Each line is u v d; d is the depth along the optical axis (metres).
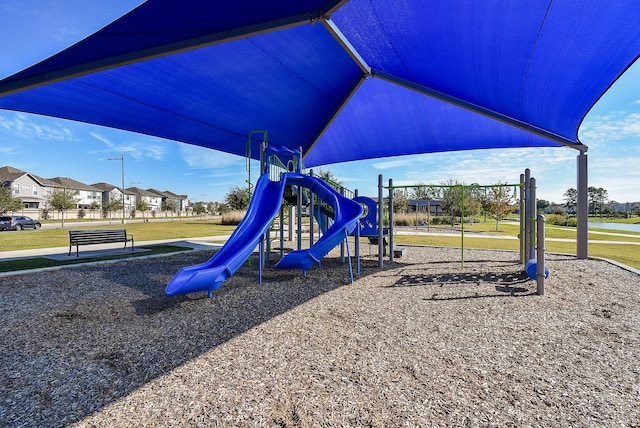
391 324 3.78
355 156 12.63
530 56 4.72
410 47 5.30
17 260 8.32
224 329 3.64
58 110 6.07
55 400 2.29
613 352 3.04
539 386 2.45
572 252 9.74
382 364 2.80
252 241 5.36
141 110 6.88
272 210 6.25
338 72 6.59
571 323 3.80
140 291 5.31
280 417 2.08
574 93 5.61
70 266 7.36
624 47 4.16
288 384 2.48
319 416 2.09
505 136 9.37
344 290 5.38
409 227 24.91
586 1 3.43
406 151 11.74
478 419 2.06
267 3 2.98
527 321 3.87
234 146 10.35
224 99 6.99
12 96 5.18
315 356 2.96
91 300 4.80
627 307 4.40
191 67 5.62
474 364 2.80
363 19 4.70
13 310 4.33
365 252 10.09
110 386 2.47
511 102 6.41
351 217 6.39
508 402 2.25
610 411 2.15
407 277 6.38
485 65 5.23
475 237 15.40
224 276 4.83
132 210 50.16
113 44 3.12
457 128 9.25
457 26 4.38
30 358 2.95
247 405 2.22
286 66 6.02
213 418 2.08
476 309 4.33
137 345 3.22
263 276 6.53
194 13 2.99
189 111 7.32
